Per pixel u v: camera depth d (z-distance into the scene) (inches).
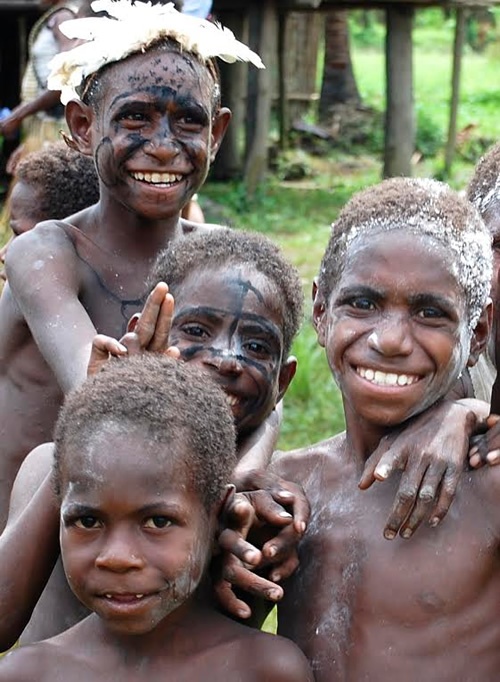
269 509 61.6
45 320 75.0
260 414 69.6
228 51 77.4
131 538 57.4
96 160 77.6
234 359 68.1
